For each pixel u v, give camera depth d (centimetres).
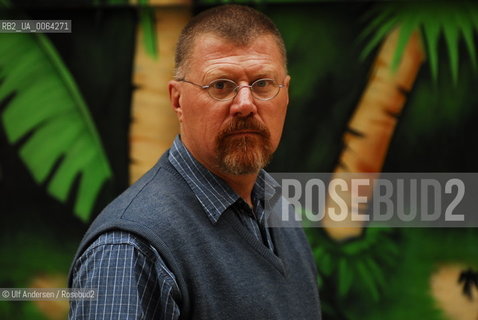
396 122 682
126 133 695
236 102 321
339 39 679
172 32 687
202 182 340
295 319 353
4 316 696
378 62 680
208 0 680
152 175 350
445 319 682
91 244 312
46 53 691
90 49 691
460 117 680
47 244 698
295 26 679
